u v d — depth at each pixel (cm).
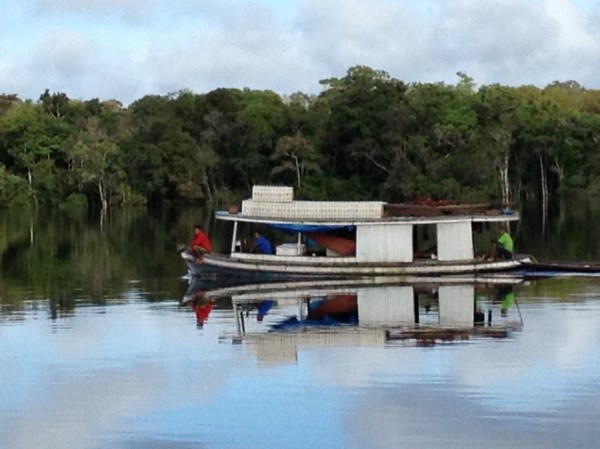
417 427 1834
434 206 4147
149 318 3027
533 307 3128
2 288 3772
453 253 4081
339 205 4109
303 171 10312
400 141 9500
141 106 13050
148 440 1800
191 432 1836
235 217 4141
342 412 1933
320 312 3136
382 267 4025
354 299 3425
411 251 4066
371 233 4084
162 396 2072
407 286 3769
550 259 4581
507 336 2627
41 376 2259
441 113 10131
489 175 9144
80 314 3114
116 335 2742
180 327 2864
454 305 3219
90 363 2388
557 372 2208
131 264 4675
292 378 2200
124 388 2144
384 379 2175
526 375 2188
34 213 10038
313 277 4053
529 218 7625
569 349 2441
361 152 9638
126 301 3406
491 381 2139
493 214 4084
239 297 3500
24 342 2655
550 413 1906
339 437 1788
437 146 9544
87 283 3931
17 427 1883
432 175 8962
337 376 2208
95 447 1769
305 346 2545
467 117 10225
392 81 10025
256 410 1962
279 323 2919
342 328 2819
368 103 9750
